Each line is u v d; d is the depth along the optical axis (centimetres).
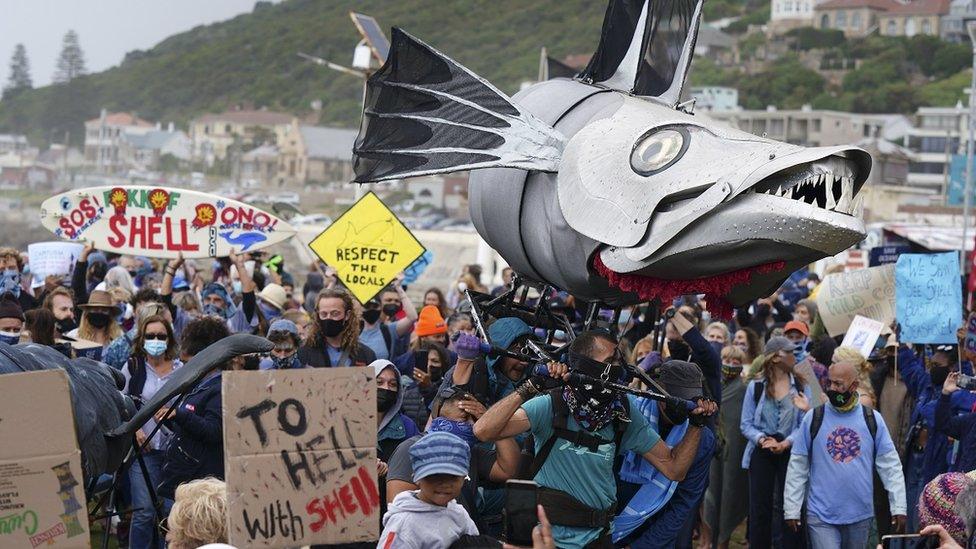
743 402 1147
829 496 1016
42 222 1370
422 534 607
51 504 498
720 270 721
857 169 701
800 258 701
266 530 519
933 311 1251
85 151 19725
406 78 862
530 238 846
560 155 816
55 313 1291
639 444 754
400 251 1286
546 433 729
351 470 526
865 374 1107
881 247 2120
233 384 519
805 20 19438
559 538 726
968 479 575
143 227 1363
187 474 852
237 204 1352
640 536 895
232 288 1758
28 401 496
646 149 759
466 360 811
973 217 7606
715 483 1199
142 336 1005
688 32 840
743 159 703
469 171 869
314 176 17425
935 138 13750
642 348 1132
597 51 905
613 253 752
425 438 611
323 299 1034
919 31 19100
